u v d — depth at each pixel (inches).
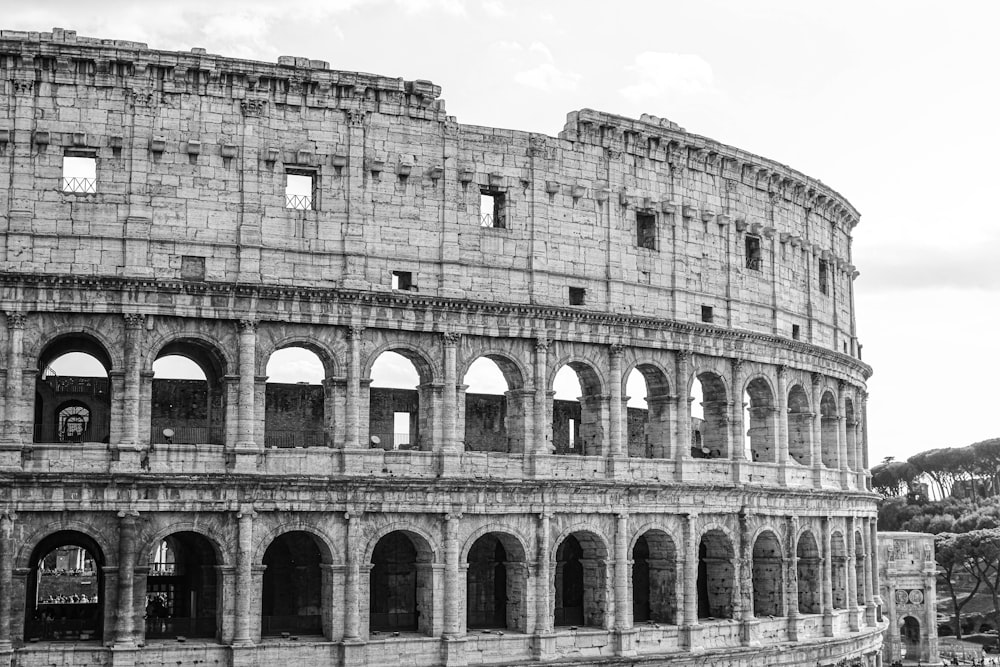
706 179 4128.9
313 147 3422.7
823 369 4510.3
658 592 3878.0
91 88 3233.3
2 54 3174.2
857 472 4862.2
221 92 3341.5
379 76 3479.3
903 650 6668.3
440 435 3454.7
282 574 3528.5
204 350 3432.6
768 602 4200.3
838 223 4884.4
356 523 3299.7
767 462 4185.5
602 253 3816.4
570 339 3681.1
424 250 3513.8
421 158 3540.8
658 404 3922.2
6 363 3083.2
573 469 3654.0
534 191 3710.6
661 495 3791.8
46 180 3176.7
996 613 7431.1
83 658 3034.0
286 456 3280.0
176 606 3565.5
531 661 3472.0
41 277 3093.0
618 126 3873.0
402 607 3671.3
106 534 3100.4
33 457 3078.2
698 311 4020.7
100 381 3668.8
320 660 3230.8
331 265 3390.7
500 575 3811.5
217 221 3299.7
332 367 3371.1
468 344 3540.8
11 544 3024.1
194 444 3314.5
